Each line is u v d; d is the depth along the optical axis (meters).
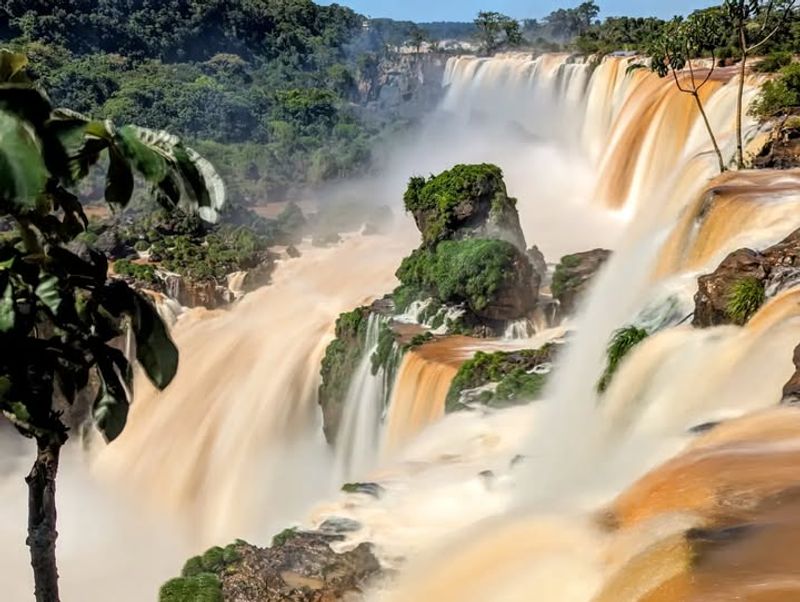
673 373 24.62
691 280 30.42
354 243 66.75
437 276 40.97
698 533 13.79
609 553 15.65
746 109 47.84
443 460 27.22
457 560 18.00
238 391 48.19
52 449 11.10
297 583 19.45
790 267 25.30
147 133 10.48
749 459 16.72
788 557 12.61
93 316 11.04
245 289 57.94
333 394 43.00
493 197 43.59
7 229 48.69
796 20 65.50
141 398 48.97
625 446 23.39
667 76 59.09
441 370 35.06
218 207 10.77
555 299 40.94
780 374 21.92
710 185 35.25
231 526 42.91
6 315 9.98
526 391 31.55
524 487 23.89
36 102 9.33
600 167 64.44
